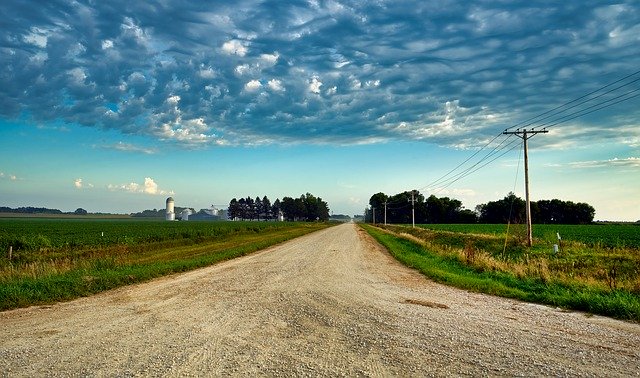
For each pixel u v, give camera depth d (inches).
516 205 4151.1
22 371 250.2
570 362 268.1
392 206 6594.5
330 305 456.4
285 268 825.5
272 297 506.0
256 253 1217.4
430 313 421.1
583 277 683.4
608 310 426.3
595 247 1206.9
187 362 266.8
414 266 892.6
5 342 315.9
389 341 315.9
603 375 245.3
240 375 243.9
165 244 1493.6
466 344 308.7
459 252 1050.7
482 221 5629.9
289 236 2155.5
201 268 847.1
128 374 245.0
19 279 624.4
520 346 303.9
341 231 3065.9
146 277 687.1
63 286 543.2
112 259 908.0
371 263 952.9
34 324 377.1
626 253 1047.0
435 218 6112.2
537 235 1889.8
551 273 705.6
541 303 492.1
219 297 509.4
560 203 5009.8
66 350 293.0
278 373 247.4
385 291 559.8
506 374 246.4
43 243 1359.5
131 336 331.0
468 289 598.2
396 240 1883.6
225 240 1831.9
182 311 428.1
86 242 1503.4
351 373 247.8
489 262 841.5
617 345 308.3
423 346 302.8
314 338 324.5
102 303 479.5
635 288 531.8
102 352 288.0
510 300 511.2
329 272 764.0
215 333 339.9
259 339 321.7
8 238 1355.8
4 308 450.9
